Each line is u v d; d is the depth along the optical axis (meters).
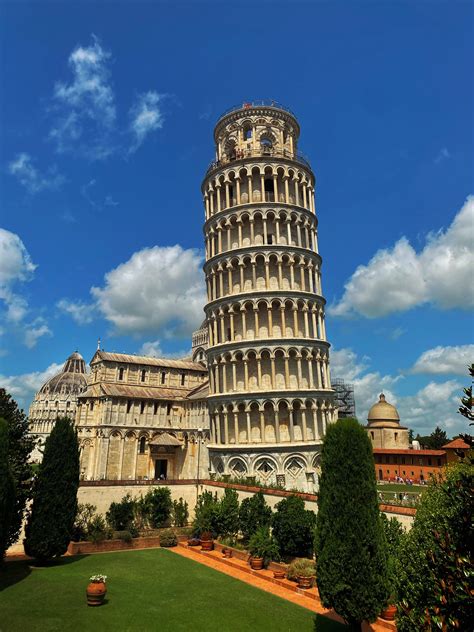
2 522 29.27
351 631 23.89
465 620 10.76
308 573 31.25
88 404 95.25
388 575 22.50
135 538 44.44
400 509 32.03
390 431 108.12
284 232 61.97
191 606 27.02
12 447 36.00
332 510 23.45
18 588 29.42
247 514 42.31
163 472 95.75
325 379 60.47
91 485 48.97
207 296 65.62
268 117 68.19
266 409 55.69
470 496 12.15
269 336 57.44
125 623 23.91
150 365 102.50
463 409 11.63
